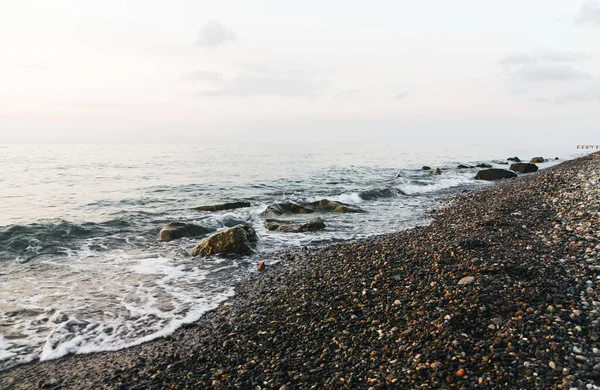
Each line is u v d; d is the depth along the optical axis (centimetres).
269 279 1175
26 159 5516
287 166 5197
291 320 839
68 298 1042
